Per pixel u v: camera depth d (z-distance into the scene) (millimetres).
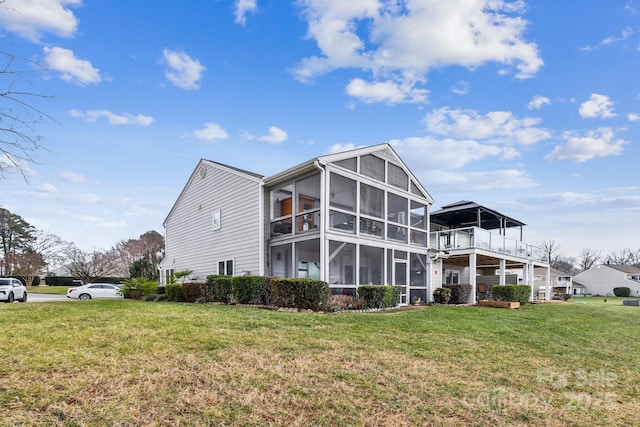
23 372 4137
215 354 5176
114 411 3371
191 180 19125
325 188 12516
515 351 6723
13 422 3053
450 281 22016
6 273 37500
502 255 19703
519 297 16906
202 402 3680
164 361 4766
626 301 23984
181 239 19781
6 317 7586
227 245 15930
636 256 73938
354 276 13414
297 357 5297
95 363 4555
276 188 14367
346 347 6023
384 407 3900
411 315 10414
